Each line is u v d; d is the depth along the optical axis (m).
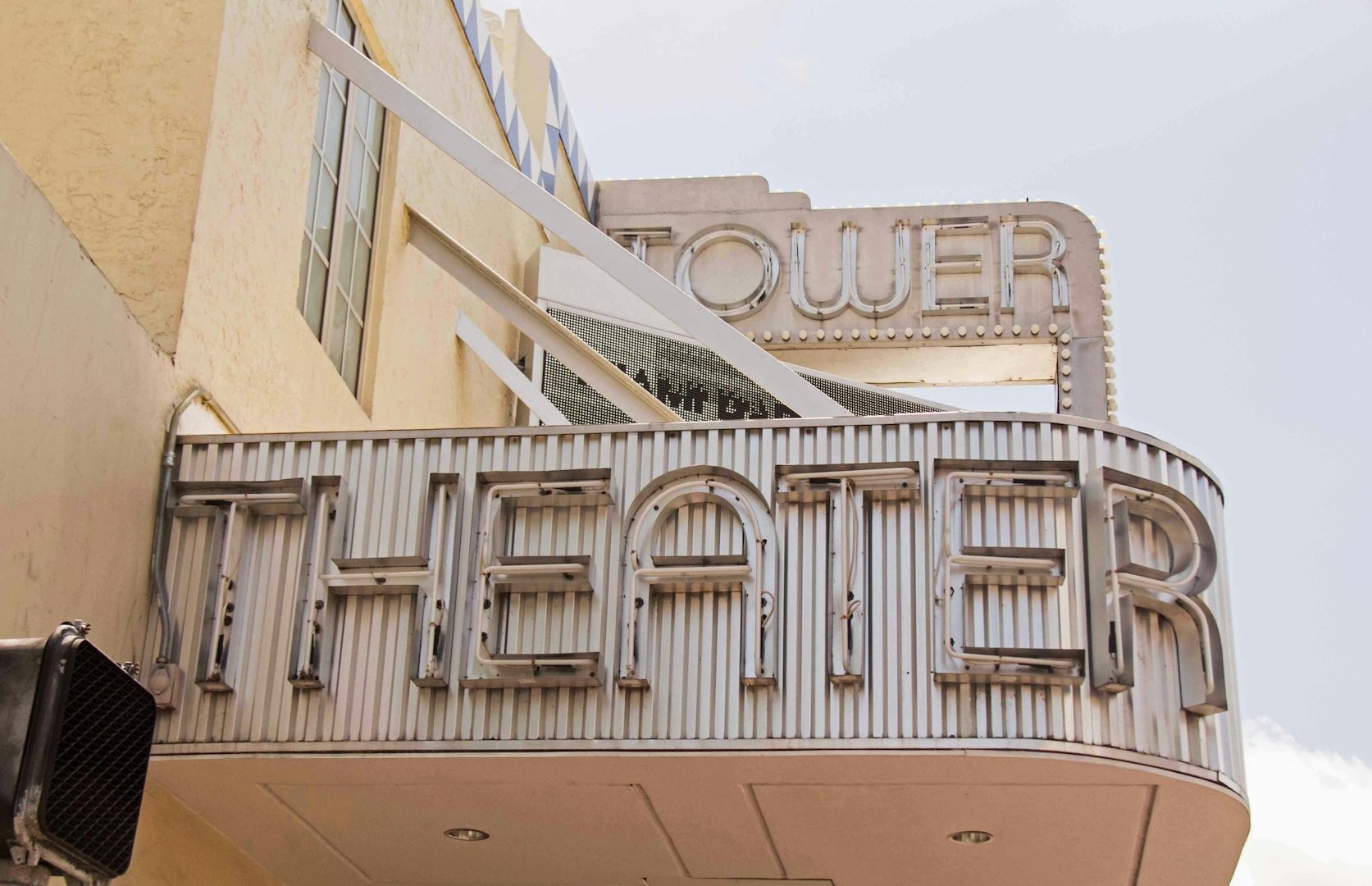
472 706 10.19
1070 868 11.51
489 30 21.95
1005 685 9.85
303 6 13.41
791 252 22.45
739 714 10.00
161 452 10.80
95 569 9.97
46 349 9.46
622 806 10.88
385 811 11.14
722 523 10.57
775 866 11.97
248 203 12.16
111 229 11.25
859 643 10.00
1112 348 21.70
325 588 10.54
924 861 11.67
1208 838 10.74
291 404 12.85
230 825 11.55
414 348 16.23
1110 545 10.09
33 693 4.80
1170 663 10.15
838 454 10.55
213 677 10.27
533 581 10.41
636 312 19.84
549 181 21.42
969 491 10.37
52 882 8.19
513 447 10.88
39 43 11.77
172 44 11.72
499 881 12.65
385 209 15.61
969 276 22.20
